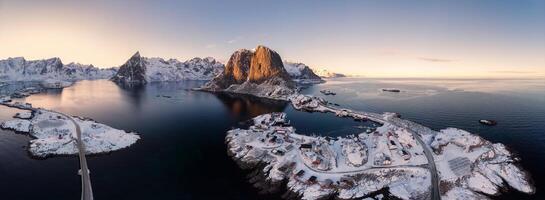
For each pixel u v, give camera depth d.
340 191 98.81
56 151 130.88
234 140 148.00
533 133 157.38
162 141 152.88
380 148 128.25
